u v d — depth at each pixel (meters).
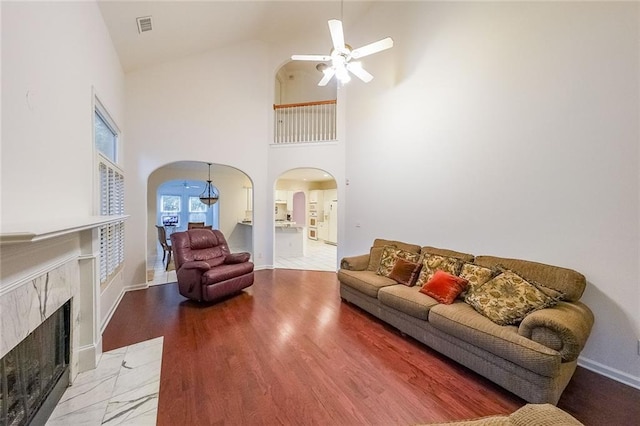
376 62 4.71
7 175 1.39
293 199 11.35
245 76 5.57
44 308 1.62
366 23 5.00
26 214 1.56
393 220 4.39
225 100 5.34
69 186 2.14
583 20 2.29
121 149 4.12
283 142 5.86
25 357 1.55
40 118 1.71
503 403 1.91
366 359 2.44
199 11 3.82
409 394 1.98
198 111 5.04
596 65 2.23
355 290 3.62
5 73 1.38
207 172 8.21
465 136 3.29
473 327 2.17
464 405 1.88
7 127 1.39
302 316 3.38
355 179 5.20
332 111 5.82
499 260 2.82
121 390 1.99
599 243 2.24
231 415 1.76
